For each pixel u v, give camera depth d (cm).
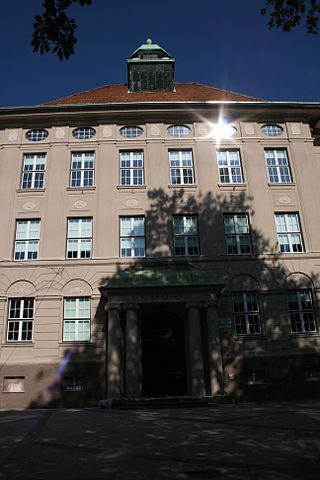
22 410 1864
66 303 2145
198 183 2384
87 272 2177
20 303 2142
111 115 2494
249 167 2434
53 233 2247
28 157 2444
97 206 2314
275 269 2225
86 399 1980
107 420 1380
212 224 2300
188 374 2012
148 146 2452
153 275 2053
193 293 1995
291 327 2156
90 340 2075
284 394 2031
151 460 813
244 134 2509
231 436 1034
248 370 2055
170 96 2783
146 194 2348
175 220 2330
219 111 2522
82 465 782
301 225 2339
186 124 2527
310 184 2423
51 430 1192
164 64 3023
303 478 678
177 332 2133
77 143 2458
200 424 1238
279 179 2452
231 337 2095
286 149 2516
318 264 2248
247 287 2189
